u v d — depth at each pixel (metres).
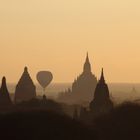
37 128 191.75
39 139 189.00
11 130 189.88
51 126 193.88
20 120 194.12
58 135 192.25
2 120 193.88
